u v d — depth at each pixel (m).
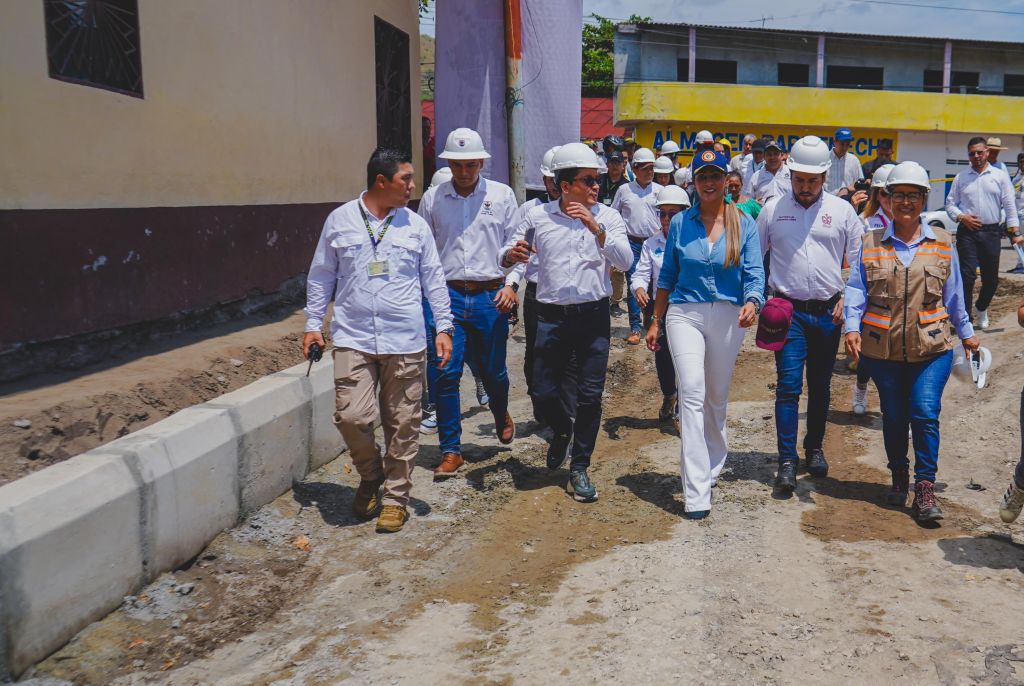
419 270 5.18
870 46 37.38
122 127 6.18
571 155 5.34
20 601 3.46
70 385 5.29
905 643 3.75
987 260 9.65
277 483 5.42
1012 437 6.52
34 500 3.58
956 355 5.42
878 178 7.20
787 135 33.94
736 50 36.56
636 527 5.17
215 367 6.20
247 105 7.79
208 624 4.11
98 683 3.60
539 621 4.08
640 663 3.67
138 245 6.40
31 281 5.43
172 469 4.36
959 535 4.93
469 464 6.32
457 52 10.45
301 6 8.72
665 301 5.55
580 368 5.62
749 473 6.09
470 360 6.43
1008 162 35.38
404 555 4.87
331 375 6.19
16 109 5.25
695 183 5.24
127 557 4.06
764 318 5.33
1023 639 3.75
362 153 10.28
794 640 3.81
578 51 10.57
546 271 5.52
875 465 6.23
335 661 3.80
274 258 8.34
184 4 6.86
